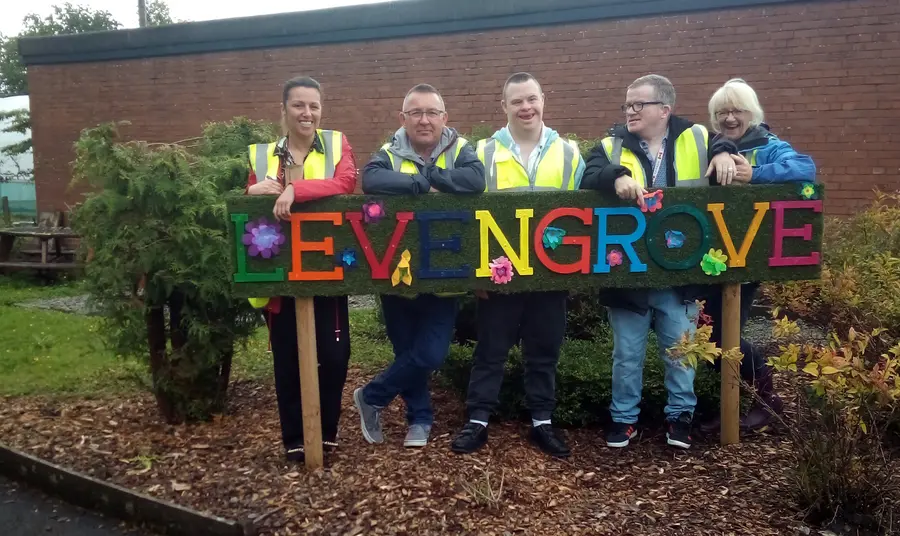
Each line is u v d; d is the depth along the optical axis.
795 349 2.90
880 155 6.81
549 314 3.63
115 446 3.96
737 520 3.02
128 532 3.30
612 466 3.58
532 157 3.63
